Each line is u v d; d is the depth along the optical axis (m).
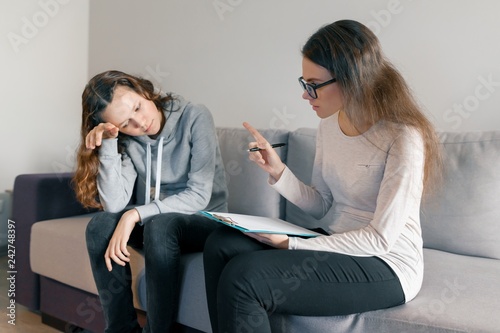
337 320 1.05
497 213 1.42
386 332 1.01
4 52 2.58
